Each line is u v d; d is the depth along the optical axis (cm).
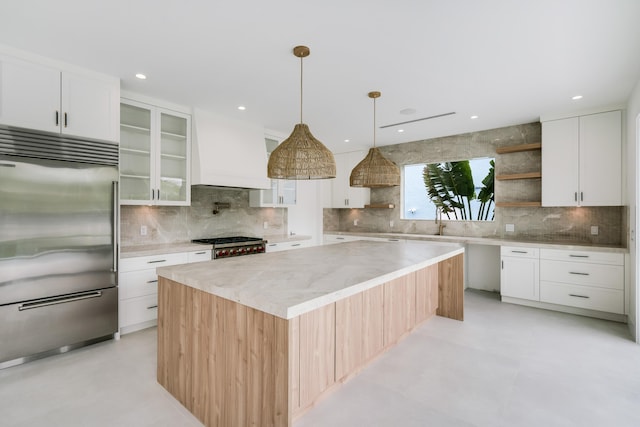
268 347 150
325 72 285
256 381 156
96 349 282
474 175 547
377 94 333
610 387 223
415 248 329
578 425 184
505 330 329
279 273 201
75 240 274
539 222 443
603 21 206
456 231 519
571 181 389
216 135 403
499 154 469
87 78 281
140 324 332
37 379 232
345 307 202
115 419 189
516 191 458
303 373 170
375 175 293
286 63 269
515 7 193
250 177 439
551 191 403
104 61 267
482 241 441
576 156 386
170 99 358
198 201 440
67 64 271
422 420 189
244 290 160
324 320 184
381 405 204
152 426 183
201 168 381
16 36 229
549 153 404
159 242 396
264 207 523
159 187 362
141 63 271
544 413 195
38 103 255
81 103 278
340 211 679
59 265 266
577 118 385
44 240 258
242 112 401
